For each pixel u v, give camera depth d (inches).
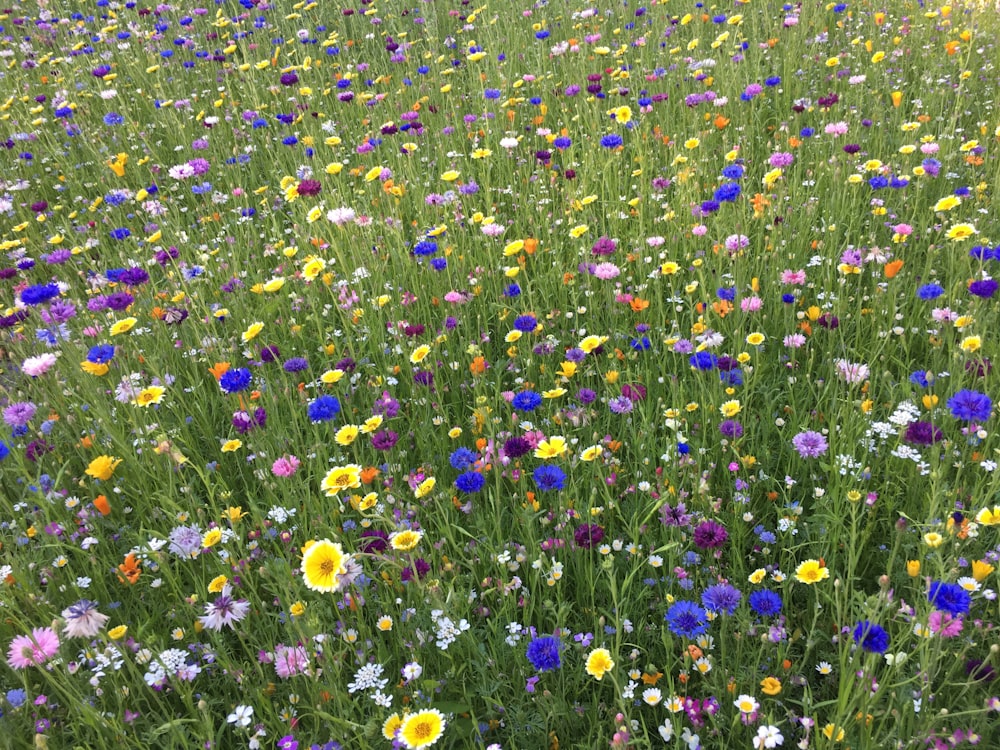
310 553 76.2
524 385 124.1
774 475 107.7
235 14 339.6
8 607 92.7
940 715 67.0
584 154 190.9
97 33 342.6
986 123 194.1
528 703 80.4
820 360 130.0
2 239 204.7
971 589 77.6
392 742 74.6
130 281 138.6
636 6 326.0
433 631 84.6
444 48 307.6
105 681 84.8
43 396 136.7
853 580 83.2
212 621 80.7
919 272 146.1
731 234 146.3
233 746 82.7
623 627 84.5
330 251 169.5
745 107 224.4
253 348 140.7
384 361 132.8
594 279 150.6
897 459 103.3
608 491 99.9
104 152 239.3
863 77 209.2
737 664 78.8
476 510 101.8
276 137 243.3
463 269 158.9
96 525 105.2
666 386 122.9
